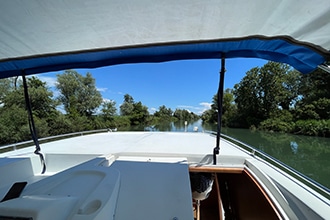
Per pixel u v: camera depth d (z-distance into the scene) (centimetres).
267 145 895
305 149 802
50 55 108
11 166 136
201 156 154
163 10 64
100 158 139
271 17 66
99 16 67
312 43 78
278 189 102
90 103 1733
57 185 70
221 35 84
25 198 53
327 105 1163
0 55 106
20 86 1162
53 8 60
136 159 146
